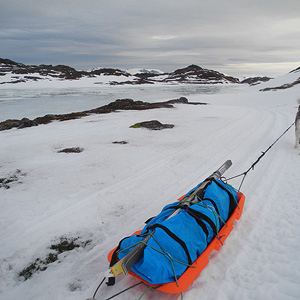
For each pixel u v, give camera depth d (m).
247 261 3.26
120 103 23.86
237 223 4.10
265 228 3.96
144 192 5.48
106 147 9.12
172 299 2.72
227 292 2.80
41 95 44.25
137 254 2.47
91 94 48.09
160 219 3.17
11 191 5.66
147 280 2.42
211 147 8.70
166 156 7.88
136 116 17.17
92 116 18.09
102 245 3.76
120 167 7.03
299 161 6.84
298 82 45.97
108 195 5.36
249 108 21.05
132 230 4.11
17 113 23.47
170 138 10.23
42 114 22.77
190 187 5.64
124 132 11.65
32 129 13.45
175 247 2.65
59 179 6.28
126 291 2.85
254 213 4.38
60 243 3.84
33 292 2.95
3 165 7.44
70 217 4.54
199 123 13.53
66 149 9.00
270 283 2.88
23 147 9.46
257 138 9.70
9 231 4.18
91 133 11.73
